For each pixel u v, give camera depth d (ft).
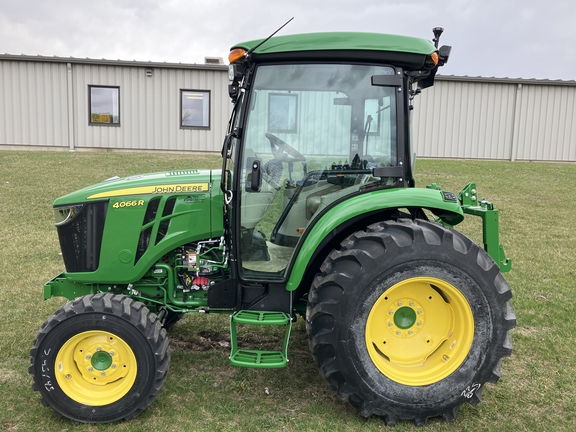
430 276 9.36
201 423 9.67
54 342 9.52
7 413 9.89
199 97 49.08
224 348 13.10
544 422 9.80
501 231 26.48
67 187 33.73
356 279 9.27
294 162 10.38
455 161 49.29
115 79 48.14
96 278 10.83
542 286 17.71
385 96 10.13
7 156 43.60
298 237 10.69
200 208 10.80
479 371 9.59
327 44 9.59
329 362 9.49
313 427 9.57
